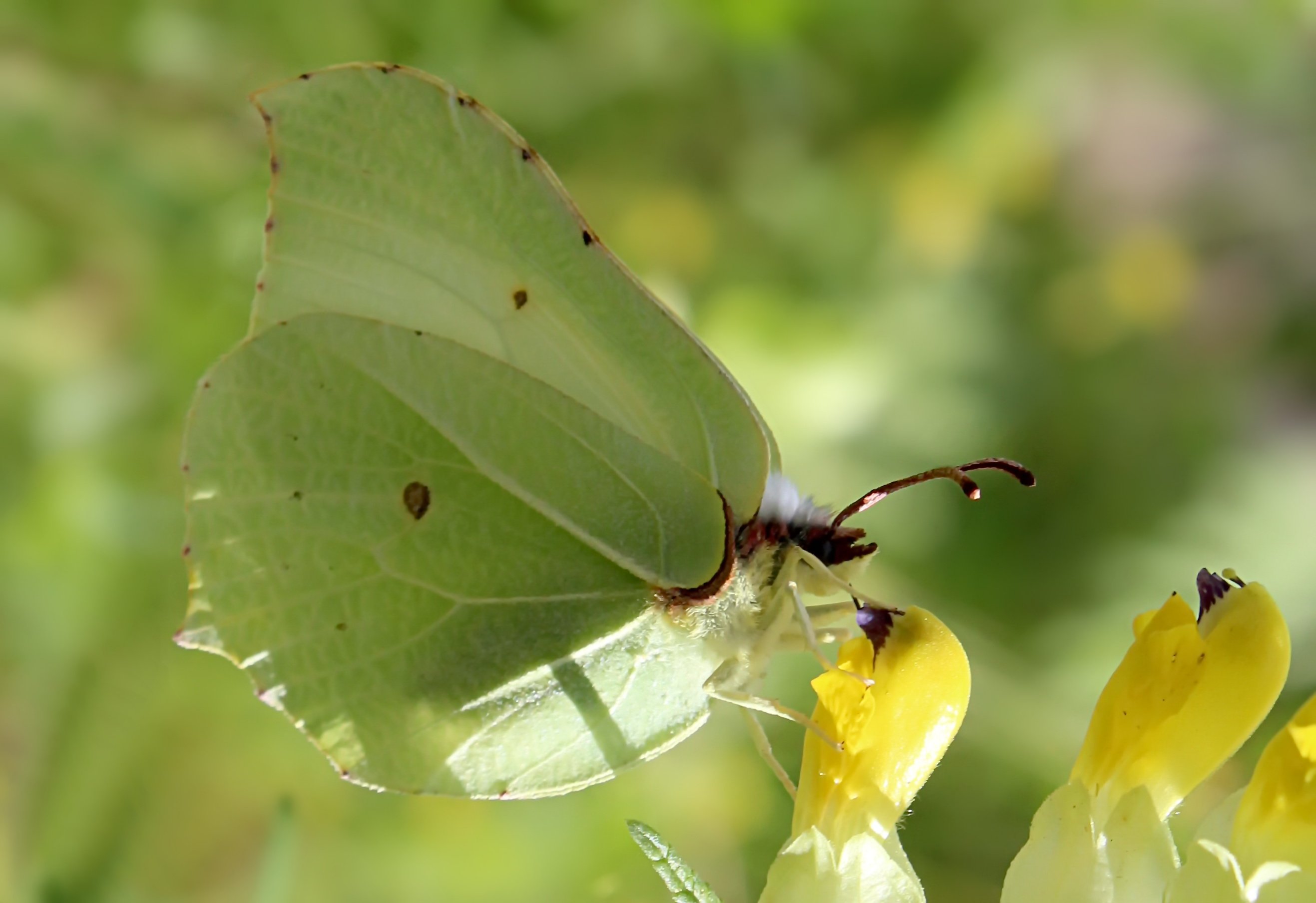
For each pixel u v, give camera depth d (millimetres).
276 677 222
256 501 221
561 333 224
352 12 271
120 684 252
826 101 298
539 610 224
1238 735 213
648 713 224
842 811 216
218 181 269
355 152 222
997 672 270
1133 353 314
